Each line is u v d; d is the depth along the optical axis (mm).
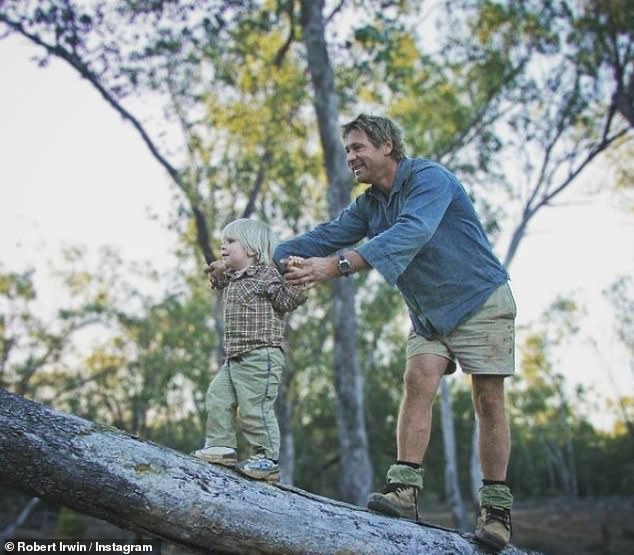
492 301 3377
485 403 3418
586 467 61531
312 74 15672
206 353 34531
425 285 3373
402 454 3369
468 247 3375
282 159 18094
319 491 36906
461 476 44906
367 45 15562
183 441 37656
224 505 2689
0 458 2430
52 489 2492
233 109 17062
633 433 56062
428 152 21453
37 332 32938
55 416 2568
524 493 61562
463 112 21500
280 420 19859
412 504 3289
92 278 33344
